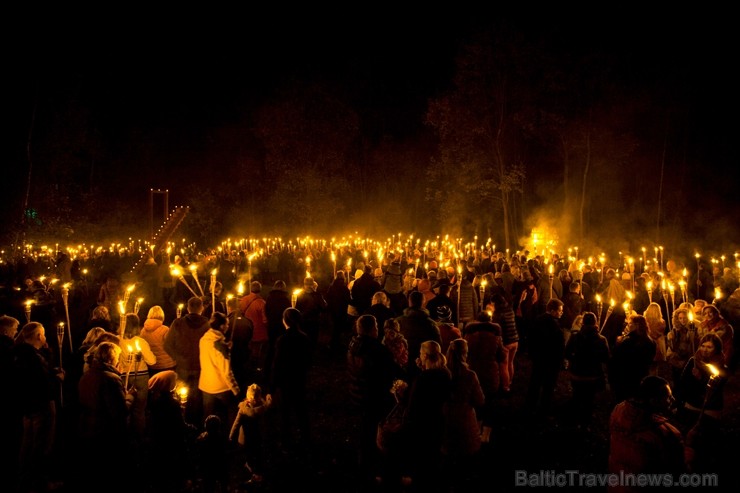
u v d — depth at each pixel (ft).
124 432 20.83
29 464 21.65
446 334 27.68
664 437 15.31
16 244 76.33
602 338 27.73
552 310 29.60
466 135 99.50
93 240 114.11
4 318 22.40
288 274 85.66
